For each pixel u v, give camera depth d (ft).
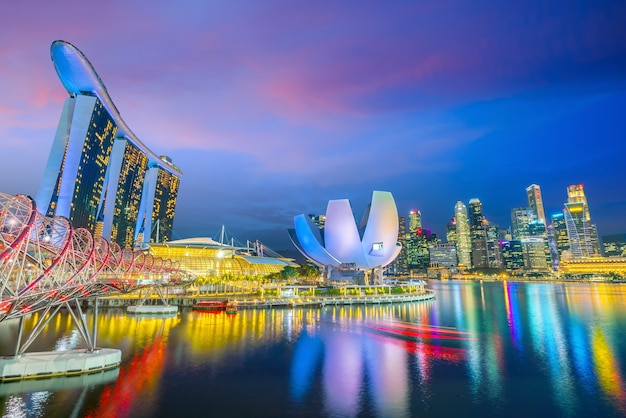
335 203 428.15
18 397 109.50
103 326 231.71
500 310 338.54
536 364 152.15
